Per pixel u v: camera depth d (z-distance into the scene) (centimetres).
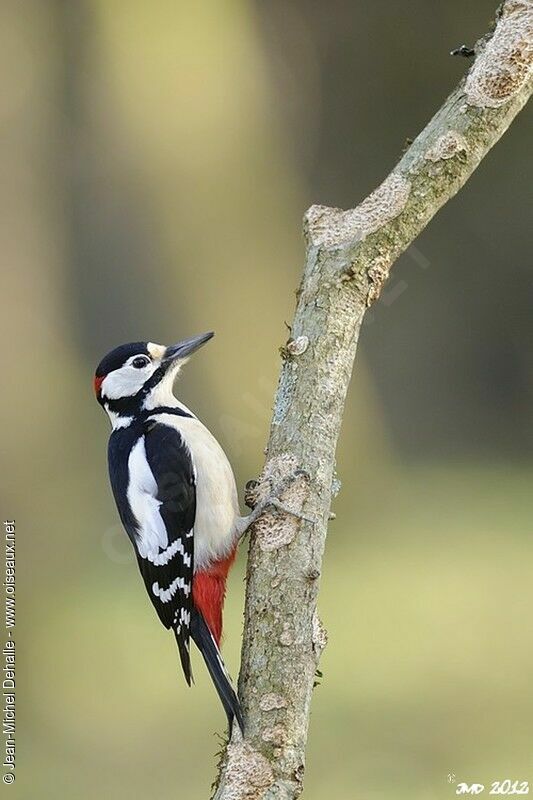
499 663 1060
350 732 946
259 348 1544
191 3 1564
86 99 1533
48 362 1463
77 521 1362
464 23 1966
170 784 910
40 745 982
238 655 1063
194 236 1572
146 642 1141
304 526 468
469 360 1817
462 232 1861
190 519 581
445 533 1415
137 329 1531
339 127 1930
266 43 1806
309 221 502
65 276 1512
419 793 845
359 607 1216
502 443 1758
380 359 1778
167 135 1559
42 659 1110
